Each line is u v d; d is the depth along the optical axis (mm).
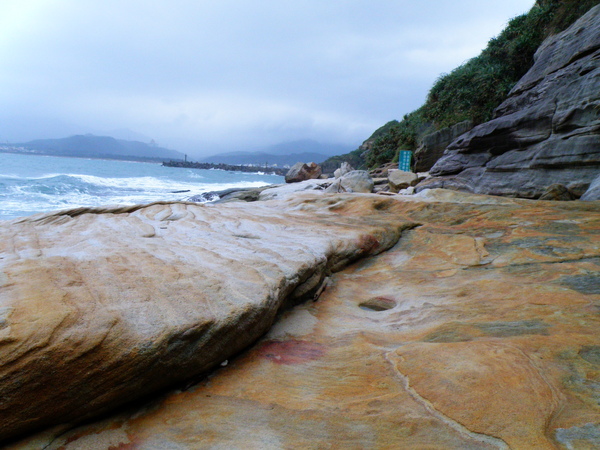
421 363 2637
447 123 21844
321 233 6332
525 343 2752
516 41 19609
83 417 2377
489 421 1979
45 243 4527
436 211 8070
